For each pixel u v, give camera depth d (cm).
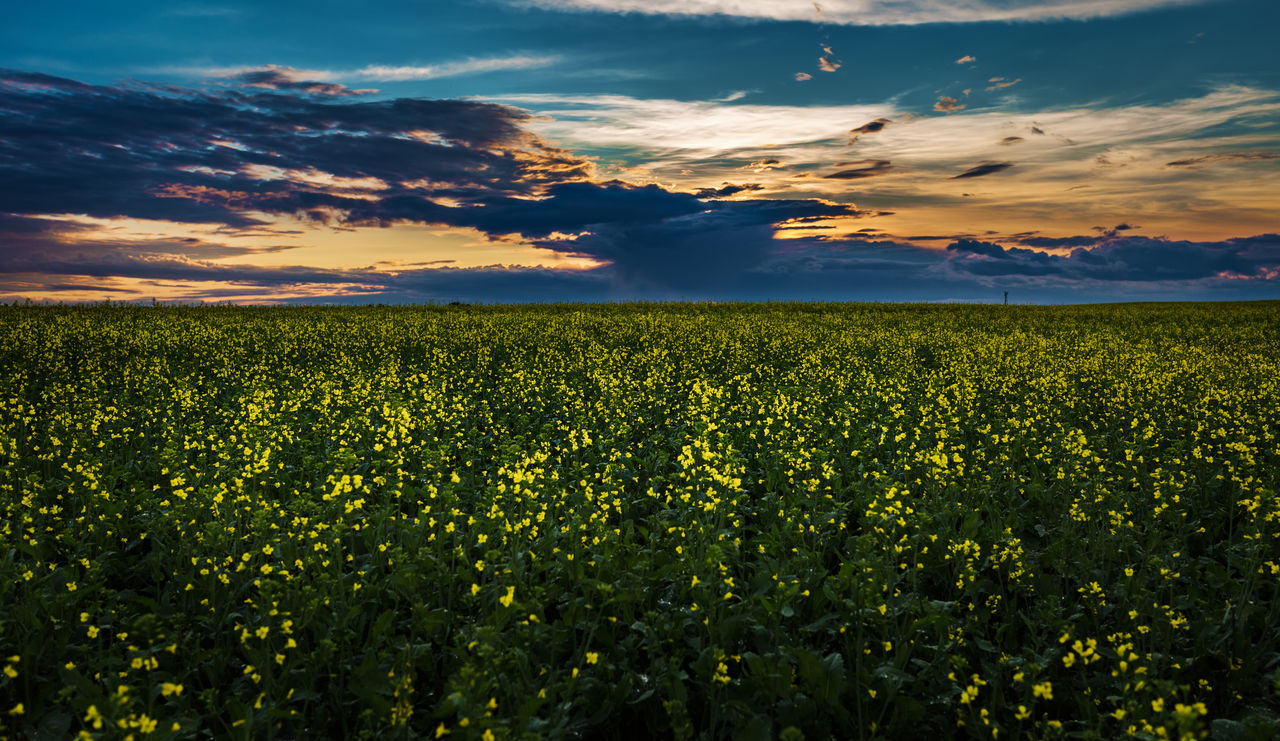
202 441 1154
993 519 827
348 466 905
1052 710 548
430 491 792
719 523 770
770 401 1455
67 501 919
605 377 1759
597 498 867
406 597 631
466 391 1730
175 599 680
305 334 2811
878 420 1316
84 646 545
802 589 629
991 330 3444
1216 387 1706
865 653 559
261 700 519
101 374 1809
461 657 502
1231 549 757
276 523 766
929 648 556
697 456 1038
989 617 671
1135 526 805
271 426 1166
